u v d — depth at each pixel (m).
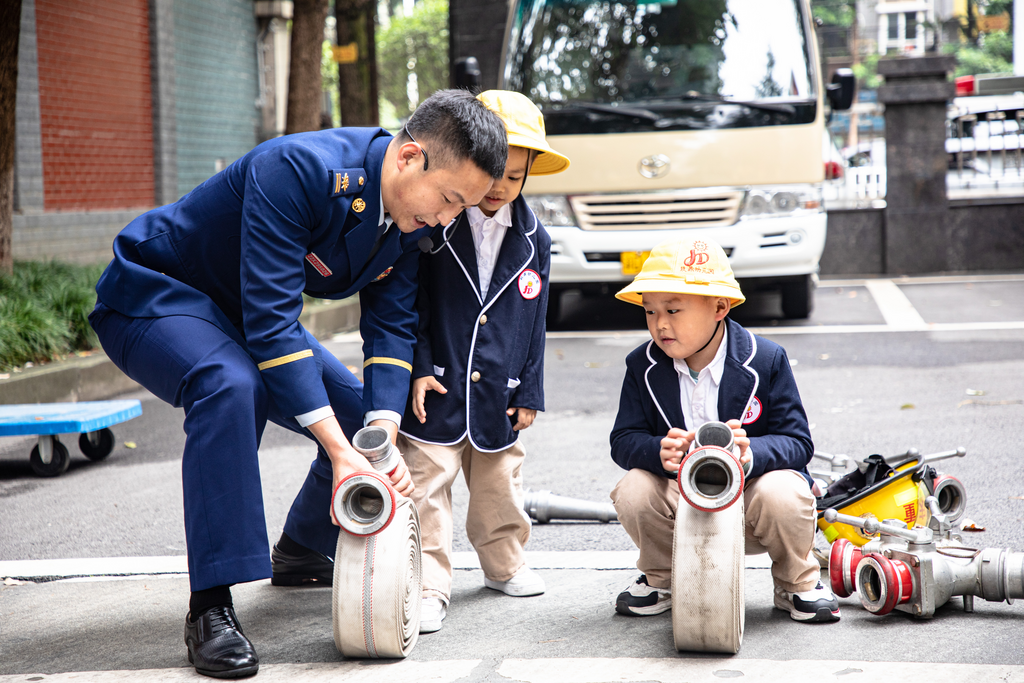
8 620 3.01
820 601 2.78
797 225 8.16
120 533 3.92
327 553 3.19
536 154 2.96
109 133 12.56
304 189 2.60
